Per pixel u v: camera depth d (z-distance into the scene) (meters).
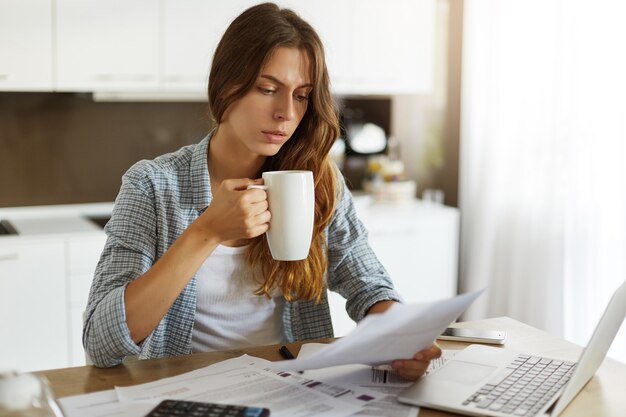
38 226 3.10
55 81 3.04
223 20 3.26
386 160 3.85
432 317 1.11
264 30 1.38
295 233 1.26
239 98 1.42
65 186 3.46
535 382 1.19
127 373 1.24
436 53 3.95
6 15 2.93
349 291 1.67
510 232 3.56
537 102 3.34
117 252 1.43
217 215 1.25
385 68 3.61
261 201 1.24
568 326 3.25
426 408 1.11
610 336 1.25
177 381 1.19
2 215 3.34
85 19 3.05
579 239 3.16
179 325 1.53
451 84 3.98
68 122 3.42
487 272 3.64
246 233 1.24
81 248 2.95
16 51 2.97
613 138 2.99
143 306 1.26
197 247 1.27
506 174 3.55
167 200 1.54
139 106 3.53
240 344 1.59
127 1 3.10
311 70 1.43
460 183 3.80
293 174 1.23
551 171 3.26
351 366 1.28
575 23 3.10
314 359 1.08
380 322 1.03
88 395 1.13
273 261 1.54
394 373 1.25
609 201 3.03
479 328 1.55
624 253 2.98
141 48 3.15
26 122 3.35
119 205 1.49
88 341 1.29
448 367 1.26
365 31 3.54
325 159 1.58
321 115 1.50
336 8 3.46
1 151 3.33
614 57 2.96
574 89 3.13
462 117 3.75
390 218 3.46
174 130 3.61
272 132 1.42
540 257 3.36
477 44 3.62
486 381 1.19
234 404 1.10
